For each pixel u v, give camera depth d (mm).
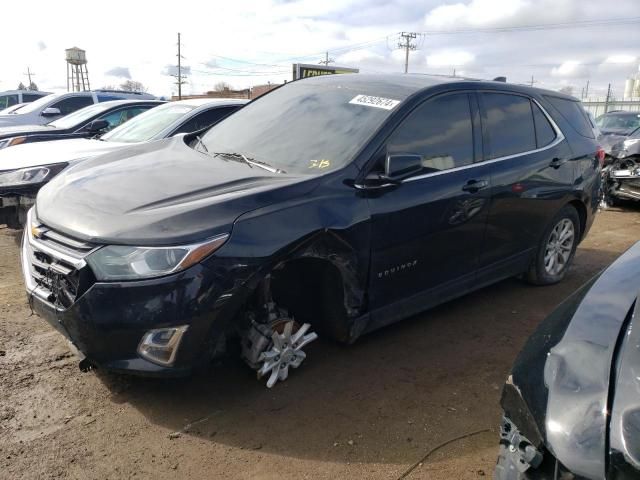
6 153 5855
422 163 3500
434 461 2695
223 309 2715
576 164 5059
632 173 9438
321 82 4379
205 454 2668
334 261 3154
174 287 2598
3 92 17141
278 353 3164
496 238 4312
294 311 3465
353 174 3277
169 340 2641
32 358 3473
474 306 4707
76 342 2758
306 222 2971
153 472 2533
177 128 6574
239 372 3389
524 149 4551
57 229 2910
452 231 3848
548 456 1680
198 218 2723
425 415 3068
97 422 2867
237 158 3668
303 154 3525
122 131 7066
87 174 3510
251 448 2725
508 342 4035
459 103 4066
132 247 2623
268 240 2818
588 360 1767
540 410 1729
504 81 4758
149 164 3611
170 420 2910
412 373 3516
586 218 5395
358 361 3627
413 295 3758
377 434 2879
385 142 3479
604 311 1963
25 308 4227
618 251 6820
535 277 5090
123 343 2664
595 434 1561
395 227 3426
